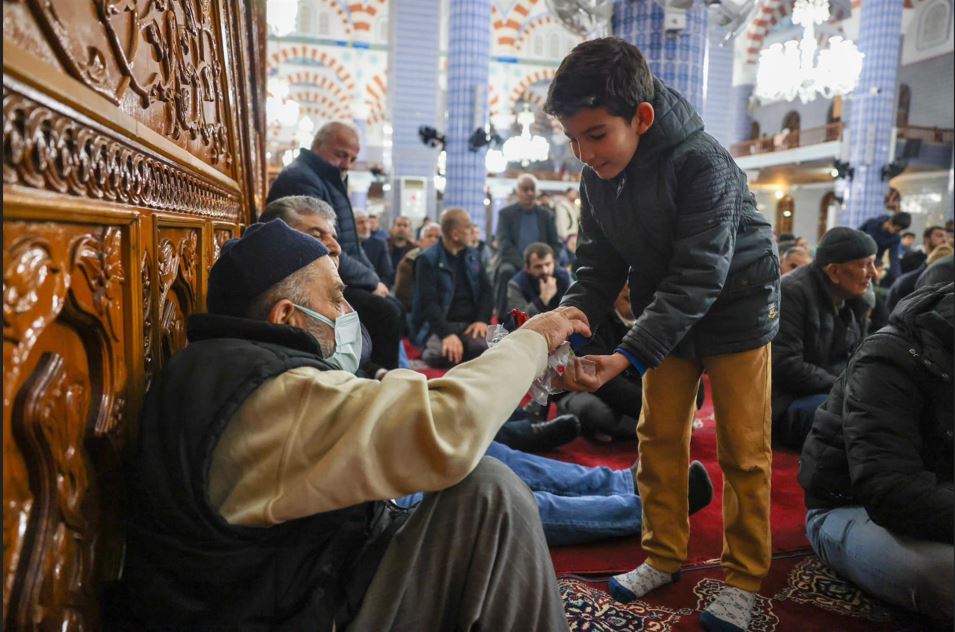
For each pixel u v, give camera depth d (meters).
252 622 0.99
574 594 1.86
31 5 0.76
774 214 24.62
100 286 0.93
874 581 1.73
